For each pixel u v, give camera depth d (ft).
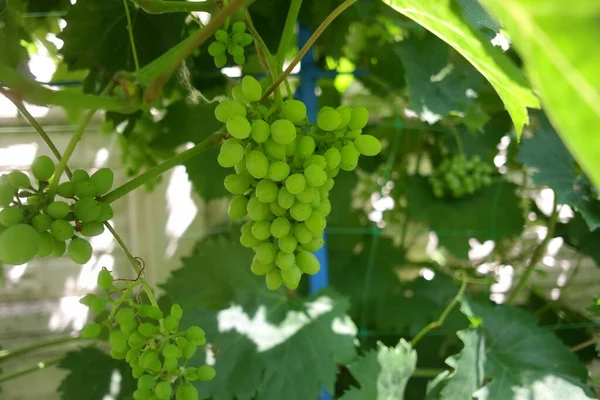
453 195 2.83
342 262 2.83
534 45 0.56
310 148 1.26
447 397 2.06
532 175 2.25
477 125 2.36
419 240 3.17
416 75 2.29
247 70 2.21
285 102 1.25
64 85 2.23
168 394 1.27
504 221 2.83
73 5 1.92
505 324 2.27
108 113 2.18
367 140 1.31
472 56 1.13
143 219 3.18
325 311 2.19
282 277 1.33
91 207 1.19
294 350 2.09
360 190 2.97
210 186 2.39
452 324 2.56
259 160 1.20
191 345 1.34
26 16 2.08
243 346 2.07
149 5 1.45
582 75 0.54
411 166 2.97
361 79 2.74
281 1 2.11
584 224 2.42
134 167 2.68
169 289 2.19
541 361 2.20
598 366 2.81
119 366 2.25
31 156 2.87
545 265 3.03
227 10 1.04
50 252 1.19
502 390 2.12
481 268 2.99
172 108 2.18
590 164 0.54
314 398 2.01
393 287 2.79
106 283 1.29
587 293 3.04
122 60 2.02
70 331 3.01
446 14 1.04
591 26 0.52
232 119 1.18
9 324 2.96
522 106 1.23
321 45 2.29
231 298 2.19
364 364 2.08
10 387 2.92
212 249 2.27
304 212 1.26
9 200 1.16
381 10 2.36
